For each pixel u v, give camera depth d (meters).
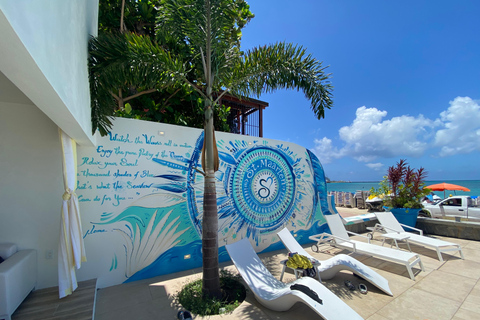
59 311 3.28
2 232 3.77
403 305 3.73
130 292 4.23
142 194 4.86
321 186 8.26
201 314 3.53
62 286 3.46
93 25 4.09
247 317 3.47
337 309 3.01
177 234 5.23
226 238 5.96
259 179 6.67
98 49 3.75
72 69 2.30
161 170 5.10
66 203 3.56
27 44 1.19
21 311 3.27
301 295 3.06
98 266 4.38
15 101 3.92
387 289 4.11
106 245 4.46
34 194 3.98
